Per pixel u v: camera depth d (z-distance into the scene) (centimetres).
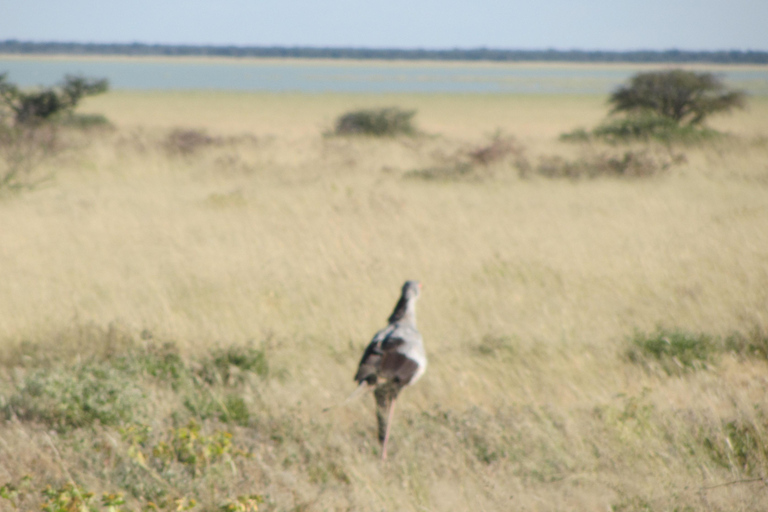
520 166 9344
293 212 6581
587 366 3128
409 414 2658
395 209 6606
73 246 5278
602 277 4469
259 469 2219
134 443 2197
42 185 8169
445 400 2847
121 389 2608
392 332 2317
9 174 7725
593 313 3853
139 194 7719
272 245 5238
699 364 3073
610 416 2488
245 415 2656
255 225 5919
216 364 3109
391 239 5500
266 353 3266
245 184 8431
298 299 4066
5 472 2114
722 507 1944
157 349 3194
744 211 6397
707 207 6850
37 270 4575
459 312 3884
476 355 3281
